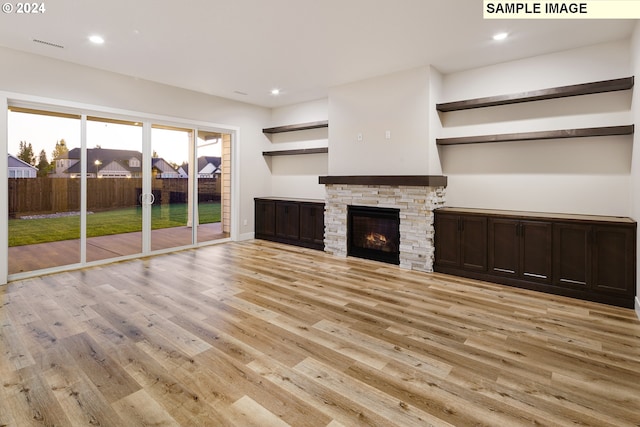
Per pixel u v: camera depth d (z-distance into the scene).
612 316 3.13
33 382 2.07
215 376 2.15
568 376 2.17
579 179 4.00
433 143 4.66
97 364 2.28
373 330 2.82
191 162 6.05
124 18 3.25
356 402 1.90
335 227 5.58
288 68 4.66
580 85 3.72
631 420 1.76
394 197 4.85
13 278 4.09
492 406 1.87
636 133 3.36
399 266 4.86
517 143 4.37
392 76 4.86
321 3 2.99
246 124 6.67
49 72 4.24
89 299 3.48
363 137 5.20
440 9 3.09
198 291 3.76
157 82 5.31
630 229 3.30
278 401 1.91
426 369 2.24
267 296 3.61
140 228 5.41
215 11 3.12
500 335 2.75
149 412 1.82
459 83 4.76
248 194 6.80
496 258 4.10
